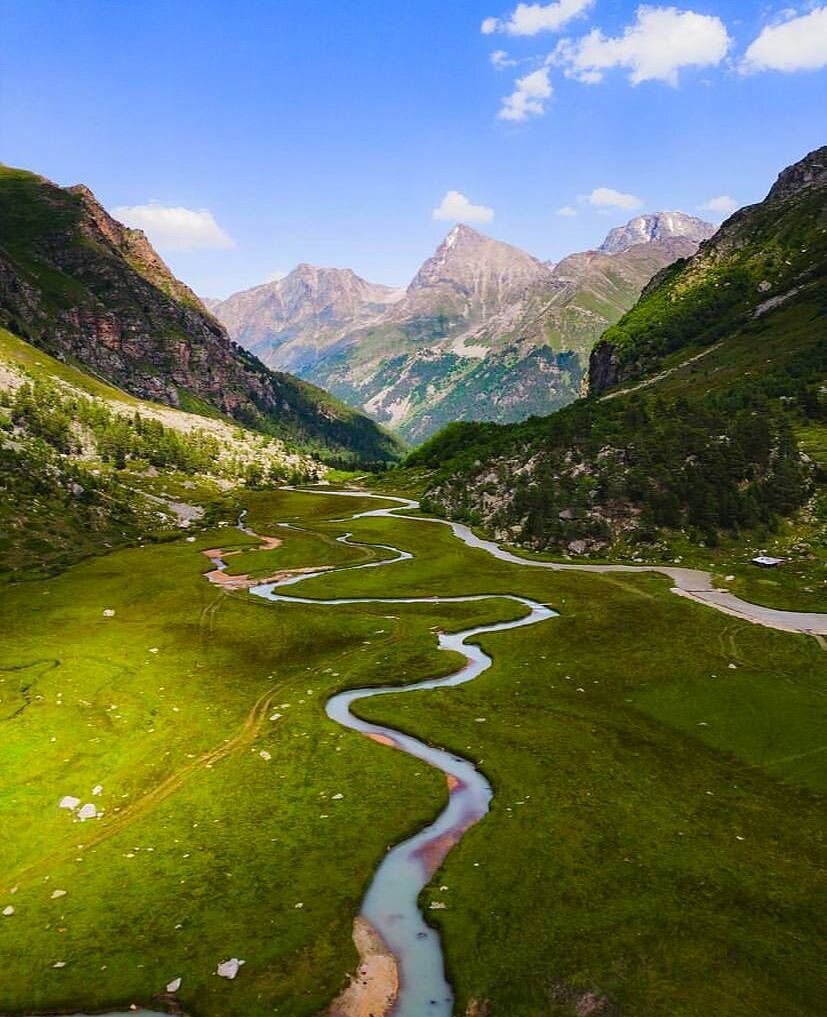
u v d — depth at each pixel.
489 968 41.81
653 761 70.12
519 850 54.47
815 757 69.44
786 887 49.31
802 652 99.50
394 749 74.12
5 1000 40.12
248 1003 39.66
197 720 81.31
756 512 168.00
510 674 96.44
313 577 156.62
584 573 154.62
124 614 123.94
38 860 54.34
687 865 52.06
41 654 100.62
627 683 91.44
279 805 62.34
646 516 176.00
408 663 101.50
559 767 69.06
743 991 39.62
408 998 40.19
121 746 73.56
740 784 65.06
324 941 44.53
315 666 101.50
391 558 175.88
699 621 115.44
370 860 53.62
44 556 164.88
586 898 48.31
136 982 41.19
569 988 40.03
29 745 71.88
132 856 54.34
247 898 48.97
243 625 118.75
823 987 39.94
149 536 197.38
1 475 198.50
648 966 41.59
